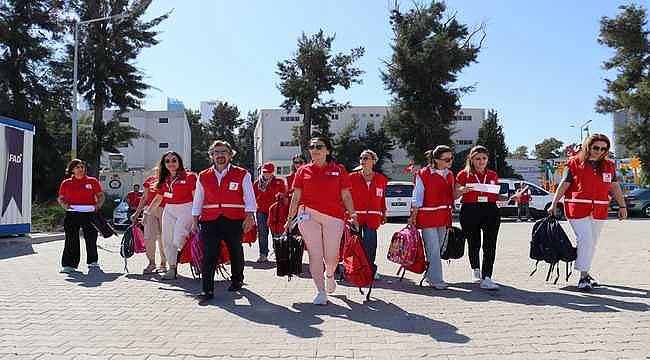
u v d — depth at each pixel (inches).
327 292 291.6
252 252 510.6
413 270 325.7
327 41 2022.6
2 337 214.5
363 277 288.7
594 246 319.6
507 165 2662.4
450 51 1793.8
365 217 355.3
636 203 1110.4
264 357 191.0
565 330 226.7
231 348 201.9
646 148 1718.8
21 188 625.9
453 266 417.4
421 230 327.3
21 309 264.4
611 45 1752.0
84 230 402.3
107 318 247.3
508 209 1037.8
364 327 233.0
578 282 334.6
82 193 394.3
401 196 1013.8
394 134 1910.7
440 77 1791.3
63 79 1421.0
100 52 1424.7
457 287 327.9
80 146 1473.9
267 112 2940.5
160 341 210.5
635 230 737.6
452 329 229.0
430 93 1809.8
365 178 359.6
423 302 284.5
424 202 322.3
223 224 301.6
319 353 195.8
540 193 1036.5
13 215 609.3
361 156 357.1
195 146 3951.8
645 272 376.5
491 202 320.5
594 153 312.5
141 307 271.1
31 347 201.5
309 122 2043.6
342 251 311.1
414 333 222.8
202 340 212.2
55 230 816.9
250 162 4333.2
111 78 1476.4
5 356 190.5
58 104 1432.1
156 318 248.2
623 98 1610.5
